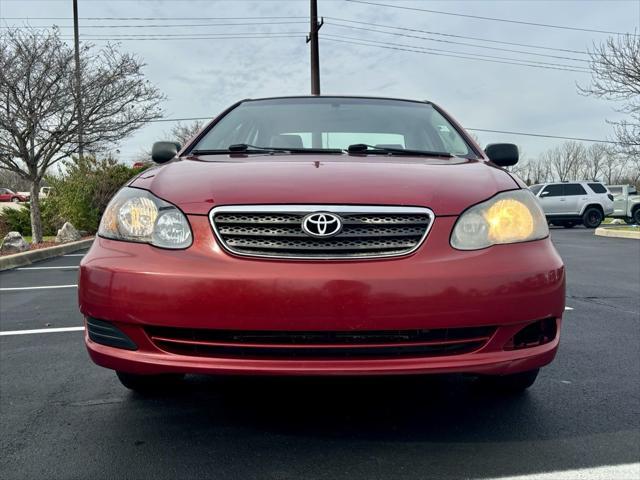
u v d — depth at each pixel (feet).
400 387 9.22
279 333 6.37
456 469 6.47
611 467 6.49
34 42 31.78
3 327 14.15
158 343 6.64
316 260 6.43
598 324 13.75
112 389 9.40
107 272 6.72
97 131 35.50
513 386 8.58
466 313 6.41
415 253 6.55
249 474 6.40
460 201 6.90
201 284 6.35
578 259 28.32
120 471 6.51
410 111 11.30
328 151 9.27
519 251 6.79
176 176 7.60
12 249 31.42
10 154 34.55
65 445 7.22
